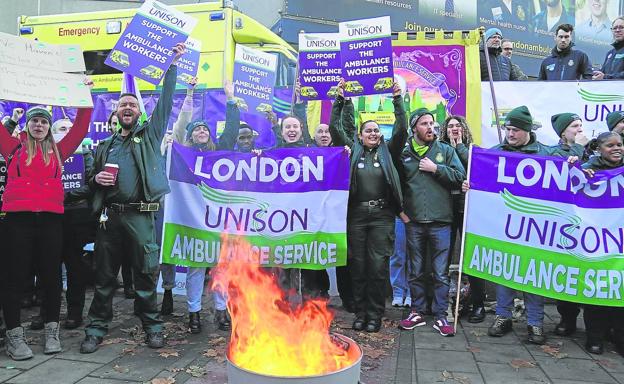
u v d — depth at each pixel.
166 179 4.32
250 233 4.67
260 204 4.69
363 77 4.75
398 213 4.86
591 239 4.36
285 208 4.68
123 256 4.30
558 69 6.92
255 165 4.71
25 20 7.72
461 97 6.27
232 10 7.03
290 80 7.75
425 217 4.68
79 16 7.48
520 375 3.68
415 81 6.37
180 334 4.54
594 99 5.97
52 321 4.04
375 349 4.19
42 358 3.90
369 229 4.72
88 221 4.75
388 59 4.68
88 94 4.21
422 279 4.86
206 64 6.96
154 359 3.90
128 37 4.18
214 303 4.84
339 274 5.44
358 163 4.75
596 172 4.41
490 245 4.62
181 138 5.45
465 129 5.42
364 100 6.44
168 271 5.15
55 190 4.07
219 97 6.87
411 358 4.01
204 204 4.65
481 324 5.01
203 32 7.02
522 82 6.15
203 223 4.63
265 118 6.57
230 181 4.68
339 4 12.09
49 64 4.08
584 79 6.45
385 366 3.83
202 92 6.93
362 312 4.79
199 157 4.68
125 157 4.19
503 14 15.06
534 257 4.48
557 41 6.95
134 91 6.49
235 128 5.27
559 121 5.11
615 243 4.31
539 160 4.56
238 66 6.02
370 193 4.68
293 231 4.67
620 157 4.41
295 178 4.69
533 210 4.53
